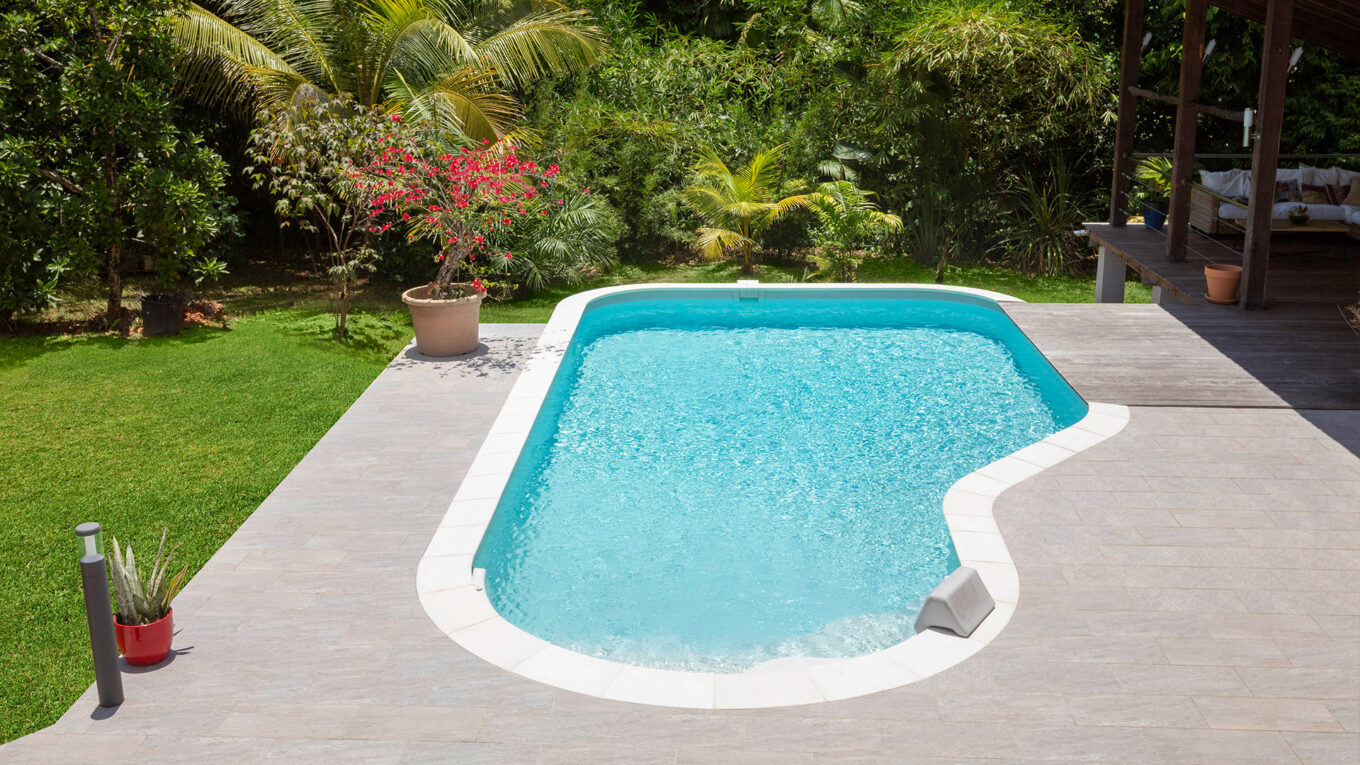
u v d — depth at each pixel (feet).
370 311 44.39
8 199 37.09
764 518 22.84
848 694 14.39
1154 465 22.24
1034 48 49.70
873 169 55.42
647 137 53.21
